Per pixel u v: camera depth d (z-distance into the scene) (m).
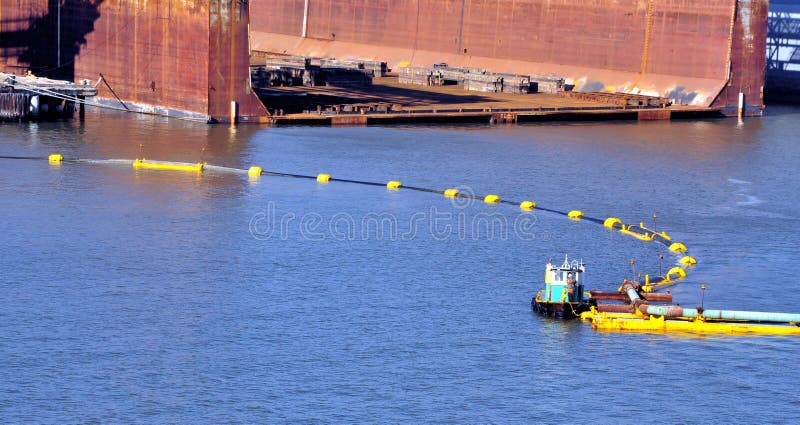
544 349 168.88
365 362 163.50
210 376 157.75
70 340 168.38
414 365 162.62
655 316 177.88
